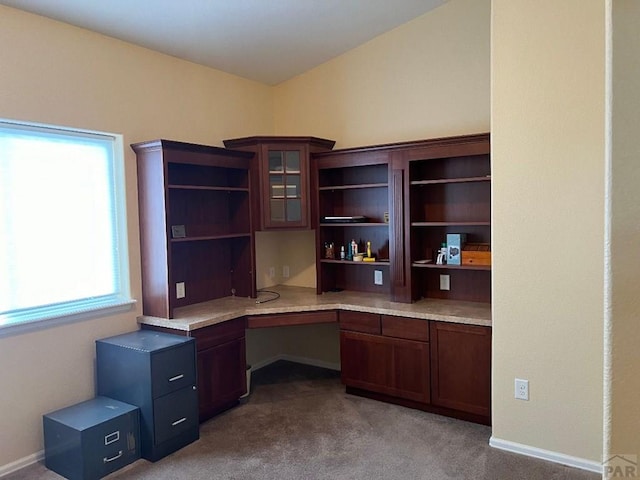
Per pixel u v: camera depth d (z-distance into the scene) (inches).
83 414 111.8
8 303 113.1
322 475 106.6
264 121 184.1
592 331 104.7
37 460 114.6
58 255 122.3
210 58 154.8
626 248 27.0
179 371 120.5
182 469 110.2
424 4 146.0
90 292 129.4
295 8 134.3
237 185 163.0
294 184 161.5
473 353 127.6
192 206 153.8
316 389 159.9
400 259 147.2
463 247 143.0
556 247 107.3
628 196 26.8
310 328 186.5
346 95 171.3
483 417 129.2
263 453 117.0
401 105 159.8
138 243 138.1
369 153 151.3
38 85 114.3
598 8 100.0
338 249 172.6
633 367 27.0
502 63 110.9
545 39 105.7
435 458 112.7
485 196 143.6
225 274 165.0
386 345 142.4
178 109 150.2
